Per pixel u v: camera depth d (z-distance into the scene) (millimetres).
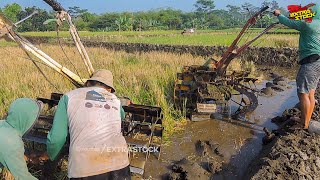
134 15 76062
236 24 85812
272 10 6051
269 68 16516
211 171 5176
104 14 71188
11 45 22703
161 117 5508
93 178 2871
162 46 21688
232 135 6766
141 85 9141
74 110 3076
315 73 5547
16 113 3275
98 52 17422
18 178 3312
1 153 3203
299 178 4422
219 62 7766
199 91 7727
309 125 5840
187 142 6367
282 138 5641
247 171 5074
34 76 9164
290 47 18000
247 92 7863
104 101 3209
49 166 4656
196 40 25688
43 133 5039
